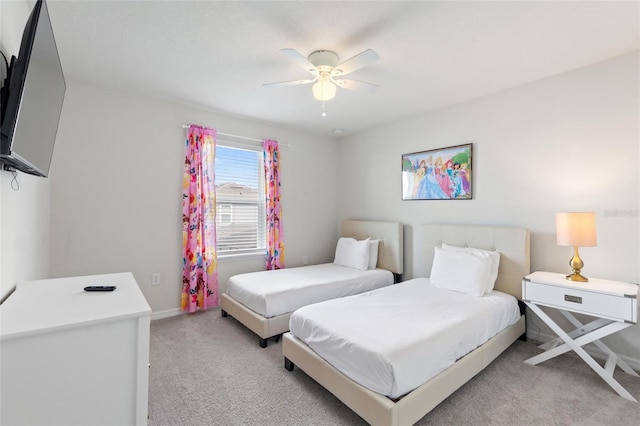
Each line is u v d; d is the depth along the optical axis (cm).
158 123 325
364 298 256
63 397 104
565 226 231
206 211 351
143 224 317
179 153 339
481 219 315
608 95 237
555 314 268
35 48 113
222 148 380
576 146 254
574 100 254
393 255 385
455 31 199
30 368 99
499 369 225
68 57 235
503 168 298
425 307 232
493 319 229
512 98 291
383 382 152
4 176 137
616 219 234
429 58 235
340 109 354
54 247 271
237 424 168
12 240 151
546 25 192
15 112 102
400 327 191
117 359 112
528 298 237
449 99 322
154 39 210
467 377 192
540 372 221
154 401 187
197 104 338
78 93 282
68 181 277
